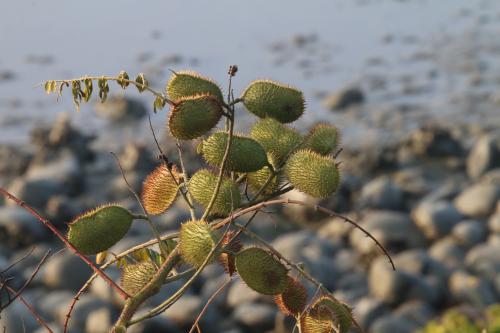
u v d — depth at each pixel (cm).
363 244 1498
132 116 2211
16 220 1574
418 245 1553
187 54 2667
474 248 1492
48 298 1334
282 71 2528
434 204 1619
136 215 272
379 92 2358
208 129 264
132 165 1861
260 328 1268
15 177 1925
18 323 1225
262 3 3198
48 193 1750
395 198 1709
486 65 2520
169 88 281
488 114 2180
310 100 2319
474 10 3122
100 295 1334
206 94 267
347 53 2683
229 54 2672
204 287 1336
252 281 259
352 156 1950
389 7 3172
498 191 1661
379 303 1301
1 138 2105
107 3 3206
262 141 286
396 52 2689
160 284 236
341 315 265
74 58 2636
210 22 2980
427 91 2350
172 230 1538
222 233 256
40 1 3228
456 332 1000
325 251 1489
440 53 2658
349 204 1694
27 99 2352
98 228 268
